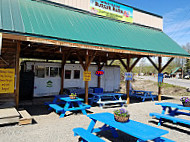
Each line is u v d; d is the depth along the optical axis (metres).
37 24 5.68
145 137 2.83
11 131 4.39
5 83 6.04
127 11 11.28
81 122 5.46
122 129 3.23
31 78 9.35
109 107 8.23
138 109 7.99
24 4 6.92
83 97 10.80
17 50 5.97
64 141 3.90
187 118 6.56
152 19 12.66
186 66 51.91
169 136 4.59
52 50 9.32
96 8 9.77
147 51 8.05
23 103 8.36
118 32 8.80
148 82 23.17
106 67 13.52
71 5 8.84
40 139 3.96
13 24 4.98
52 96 10.77
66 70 11.49
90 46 6.21
